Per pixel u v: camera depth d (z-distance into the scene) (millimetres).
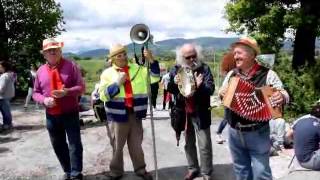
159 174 7273
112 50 6406
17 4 25203
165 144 9414
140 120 6688
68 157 6789
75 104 6523
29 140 10281
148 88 6184
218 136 9195
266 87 4473
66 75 6398
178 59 6297
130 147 6742
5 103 11945
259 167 4676
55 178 7289
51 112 6461
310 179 5555
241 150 4859
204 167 6504
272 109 4453
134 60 6547
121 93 6465
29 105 19203
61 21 26547
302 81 13594
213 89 6262
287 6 17906
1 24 24797
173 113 6605
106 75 6473
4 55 24406
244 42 4555
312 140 5777
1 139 10477
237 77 4633
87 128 11359
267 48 17062
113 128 6625
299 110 12867
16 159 8500
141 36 5984
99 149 9062
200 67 6281
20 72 24531
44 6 26016
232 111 4703
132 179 6922
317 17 16906
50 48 6305
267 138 4684
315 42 18344
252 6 17750
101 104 7809
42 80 6453
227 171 7270
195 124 6422
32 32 25453
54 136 6633
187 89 6199
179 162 7941
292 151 7973
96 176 7262
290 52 18484
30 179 7266
